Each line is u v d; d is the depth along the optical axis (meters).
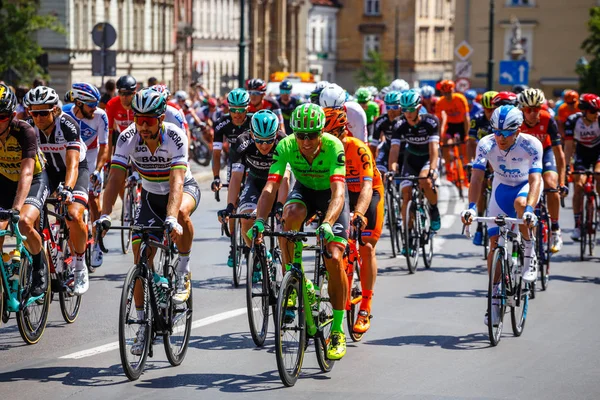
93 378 17.12
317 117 16.94
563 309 23.58
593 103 30.12
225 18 181.50
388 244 33.19
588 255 31.70
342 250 17.44
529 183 21.16
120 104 31.45
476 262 29.80
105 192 17.94
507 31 149.12
